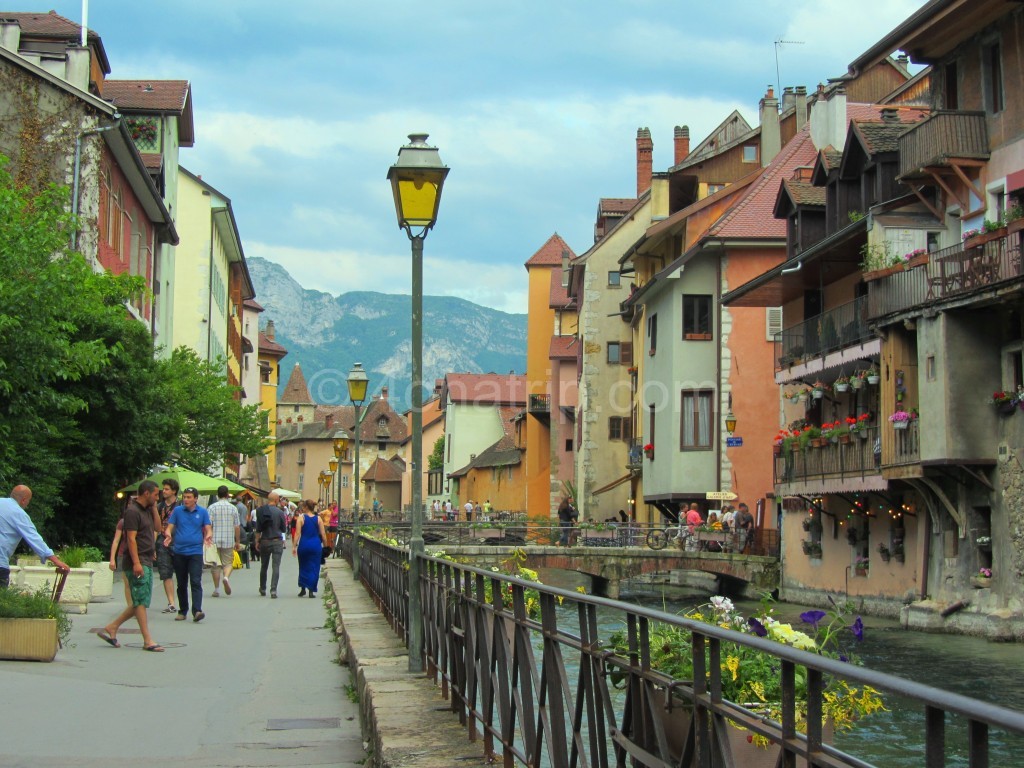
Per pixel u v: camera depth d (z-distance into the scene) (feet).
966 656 64.18
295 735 30.04
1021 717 6.79
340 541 145.69
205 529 61.41
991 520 78.02
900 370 86.84
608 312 196.13
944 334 78.59
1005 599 75.66
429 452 444.55
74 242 90.79
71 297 72.95
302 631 56.70
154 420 89.04
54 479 72.95
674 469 145.79
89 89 103.35
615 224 209.15
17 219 68.39
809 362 106.01
